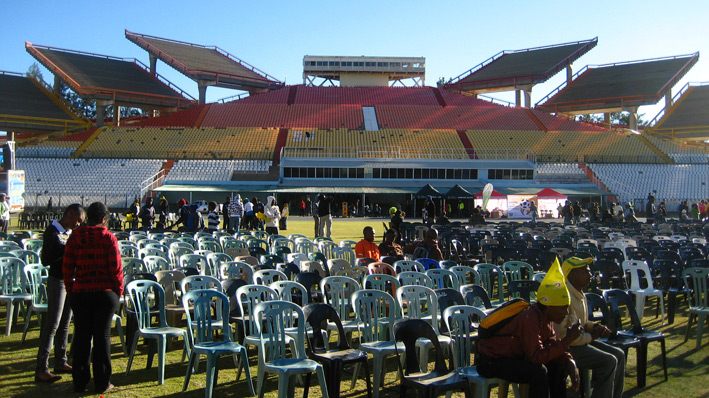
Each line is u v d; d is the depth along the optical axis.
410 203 62.09
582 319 7.68
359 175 66.56
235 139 75.25
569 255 16.39
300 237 20.77
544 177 67.44
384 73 104.12
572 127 84.12
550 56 96.94
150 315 10.15
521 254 17.70
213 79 92.00
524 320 6.90
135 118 93.00
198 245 17.72
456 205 60.66
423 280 11.69
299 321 7.94
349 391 8.66
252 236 21.69
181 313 10.89
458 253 20.25
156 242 17.12
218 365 9.81
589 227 30.22
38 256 13.91
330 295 11.30
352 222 49.72
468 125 84.12
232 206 30.64
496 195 50.59
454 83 100.00
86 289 8.12
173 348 10.80
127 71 90.50
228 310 8.70
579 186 65.31
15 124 78.19
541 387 6.80
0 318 12.80
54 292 8.84
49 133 84.44
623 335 9.12
